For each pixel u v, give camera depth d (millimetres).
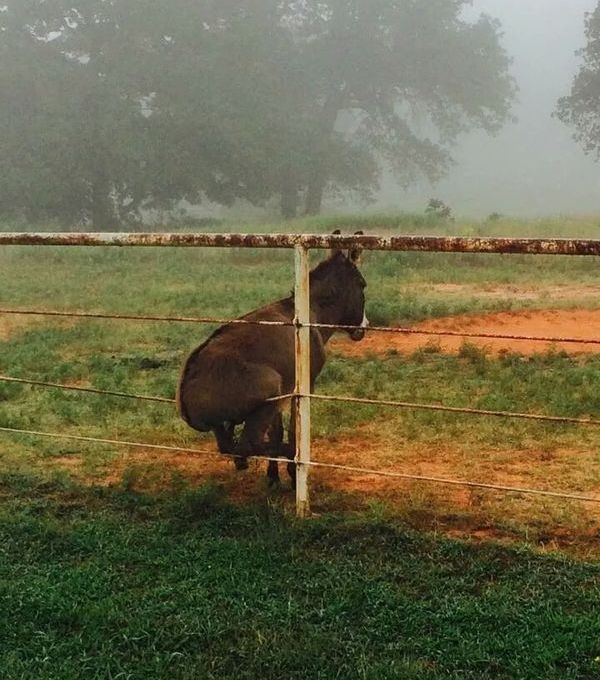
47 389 9555
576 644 3867
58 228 45812
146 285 17844
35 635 4102
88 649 4004
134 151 43219
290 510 5605
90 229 48531
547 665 3736
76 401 8930
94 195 47625
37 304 15781
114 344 12031
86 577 4703
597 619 4074
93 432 7867
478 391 8945
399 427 7711
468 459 6816
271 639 3973
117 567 4867
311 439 7457
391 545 5020
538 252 4469
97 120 44156
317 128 51875
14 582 4660
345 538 5129
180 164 44750
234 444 5988
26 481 6414
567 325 12336
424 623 4117
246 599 4379
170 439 7566
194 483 6375
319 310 6418
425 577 4598
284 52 49844
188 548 5074
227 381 5613
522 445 7133
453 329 12500
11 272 20844
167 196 47594
